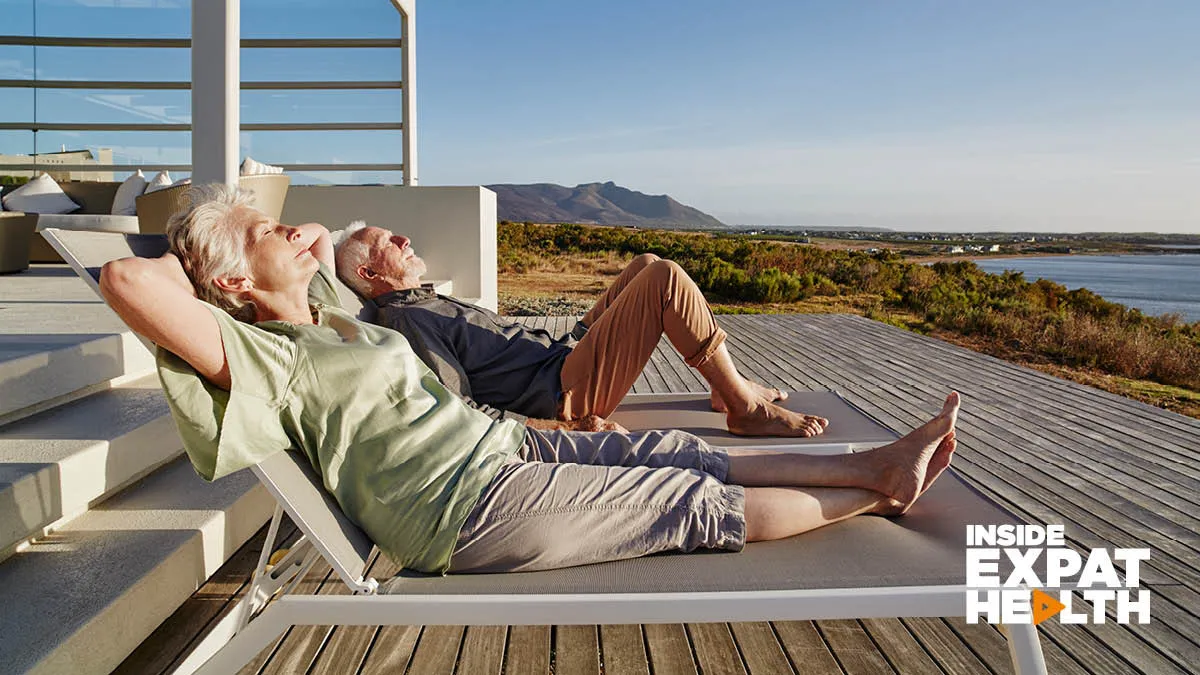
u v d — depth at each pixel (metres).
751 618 1.20
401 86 7.22
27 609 1.39
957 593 1.22
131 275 1.08
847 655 1.75
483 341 2.29
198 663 1.31
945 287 19.53
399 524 1.34
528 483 1.39
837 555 1.39
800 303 19.30
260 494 2.19
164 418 2.12
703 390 4.64
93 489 1.76
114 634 1.42
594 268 22.88
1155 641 1.79
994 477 3.05
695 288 2.23
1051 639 1.80
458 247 6.18
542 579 1.29
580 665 1.70
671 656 1.74
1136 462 3.28
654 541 1.37
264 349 1.25
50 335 2.33
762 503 1.45
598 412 2.34
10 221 4.96
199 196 1.48
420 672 1.66
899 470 1.56
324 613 1.19
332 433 1.33
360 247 2.41
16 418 2.00
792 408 2.63
